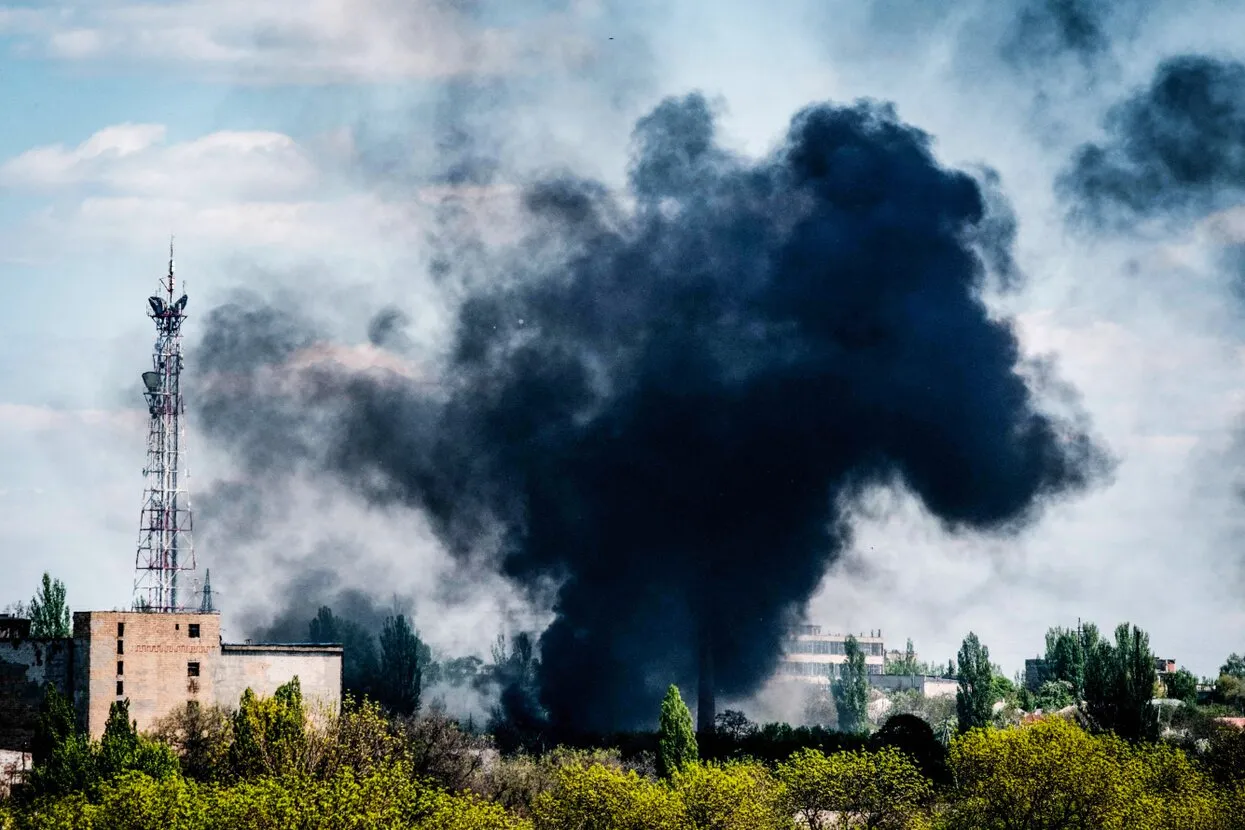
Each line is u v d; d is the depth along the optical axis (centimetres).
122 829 17838
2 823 18062
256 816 17675
